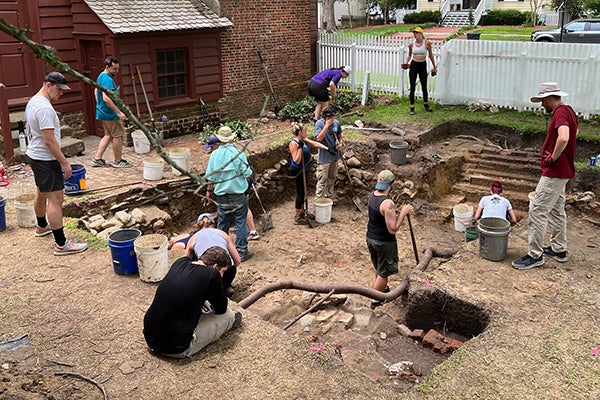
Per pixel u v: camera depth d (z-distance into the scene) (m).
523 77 13.77
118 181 10.38
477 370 5.18
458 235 10.59
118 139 11.09
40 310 5.96
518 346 5.54
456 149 12.66
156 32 12.73
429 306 6.80
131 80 12.64
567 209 9.79
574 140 6.75
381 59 16.06
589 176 10.45
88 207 9.33
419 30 13.62
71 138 12.27
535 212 7.04
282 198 12.64
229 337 5.57
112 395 4.72
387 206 7.69
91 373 5.00
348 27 38.81
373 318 7.23
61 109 13.05
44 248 7.48
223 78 14.63
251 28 14.95
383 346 6.55
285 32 15.81
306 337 6.21
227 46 14.51
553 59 13.22
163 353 5.17
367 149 12.12
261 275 8.32
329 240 10.56
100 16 12.00
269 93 15.80
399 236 10.58
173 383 4.89
